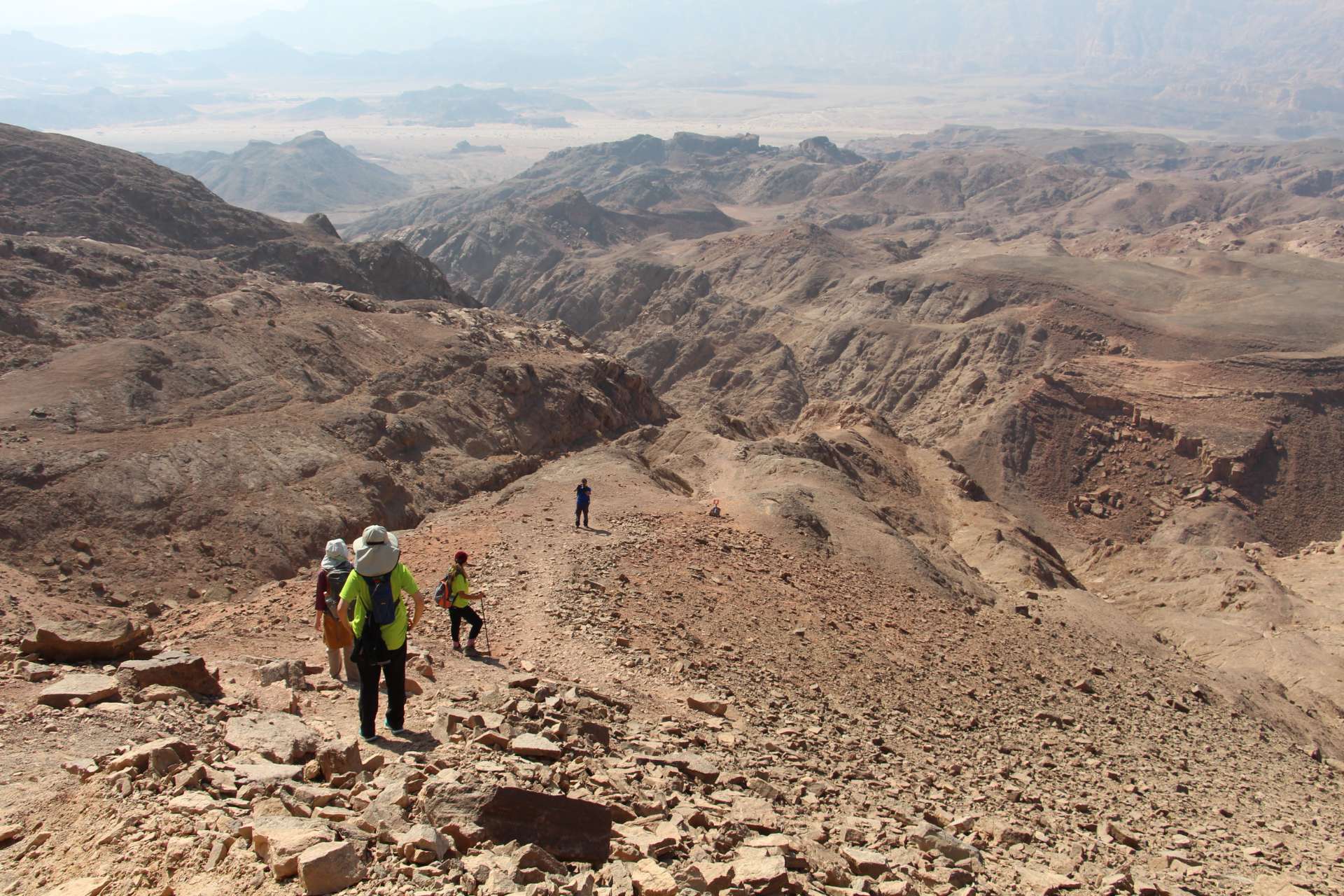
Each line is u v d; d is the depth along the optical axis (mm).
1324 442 100188
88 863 6656
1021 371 121625
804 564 29578
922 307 149000
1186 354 118625
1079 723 22734
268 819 7004
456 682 13672
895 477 57000
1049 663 27984
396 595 10375
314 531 34625
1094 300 139500
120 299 52219
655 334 155000
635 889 7293
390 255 98125
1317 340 118500
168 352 45094
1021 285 146875
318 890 6316
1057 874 10750
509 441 50438
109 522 31812
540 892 6641
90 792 7500
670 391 138375
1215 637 44938
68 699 9602
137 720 9406
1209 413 103250
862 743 15859
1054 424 105312
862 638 23875
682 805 9656
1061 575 49594
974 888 9469
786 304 164500
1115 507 96375
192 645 15422
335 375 49875
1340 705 37531
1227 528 89875
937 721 19359
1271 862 14484
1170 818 16406
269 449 38594
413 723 10992
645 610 20812
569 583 21250
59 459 33344
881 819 11578
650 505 33719
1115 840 13906
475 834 7465
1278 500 94438
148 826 7016
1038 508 96438
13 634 16203
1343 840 17656
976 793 14703
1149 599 53438
